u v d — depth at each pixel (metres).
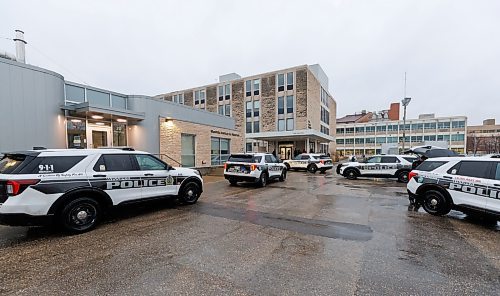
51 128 9.40
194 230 5.17
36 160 4.71
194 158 15.44
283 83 34.59
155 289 3.00
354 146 72.25
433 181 6.58
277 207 7.30
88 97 11.02
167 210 6.88
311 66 40.06
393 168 13.85
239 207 7.29
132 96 12.40
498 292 2.99
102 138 11.38
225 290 2.98
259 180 11.23
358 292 2.96
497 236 4.96
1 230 5.13
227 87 39.38
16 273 3.36
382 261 3.78
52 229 5.18
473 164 6.04
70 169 5.04
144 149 12.42
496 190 5.47
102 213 5.50
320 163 19.80
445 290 3.02
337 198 8.74
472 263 3.75
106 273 3.38
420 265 3.66
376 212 6.77
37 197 4.54
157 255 3.95
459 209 6.10
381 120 74.31
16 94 8.49
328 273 3.40
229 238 4.72
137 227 5.35
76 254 3.97
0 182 4.40
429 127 63.78
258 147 35.69
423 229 5.34
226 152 18.95
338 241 4.60
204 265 3.62
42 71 9.16
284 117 34.41
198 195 7.84
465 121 60.09
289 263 3.70
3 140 8.18
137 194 6.12
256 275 3.34
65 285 3.08
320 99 39.53
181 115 14.59
